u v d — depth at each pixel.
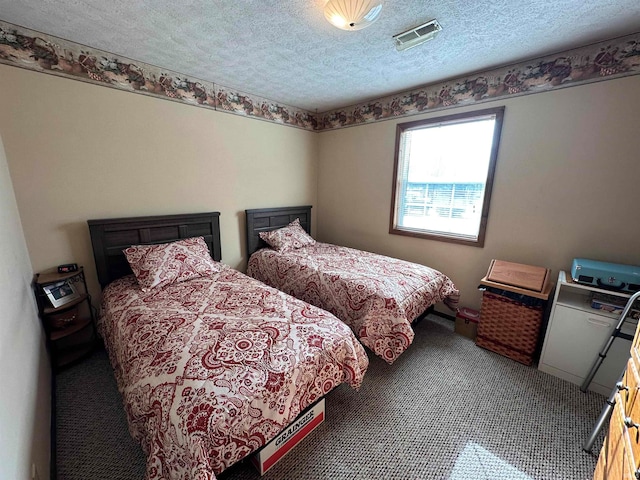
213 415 1.02
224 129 2.86
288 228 3.46
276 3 1.47
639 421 0.82
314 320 1.64
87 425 1.57
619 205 1.93
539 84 2.13
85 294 2.10
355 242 3.67
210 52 2.05
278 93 2.97
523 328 2.11
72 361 2.04
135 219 2.34
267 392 1.17
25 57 1.78
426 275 2.49
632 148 1.84
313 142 3.82
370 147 3.32
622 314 1.60
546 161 2.18
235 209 3.11
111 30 1.76
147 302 1.86
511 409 1.71
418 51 2.00
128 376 1.31
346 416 1.65
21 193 1.86
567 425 1.60
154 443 1.03
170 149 2.51
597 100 1.92
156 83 2.34
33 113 1.85
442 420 1.63
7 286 1.17
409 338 1.93
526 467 1.36
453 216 2.84
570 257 2.17
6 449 0.80
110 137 2.18
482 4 1.47
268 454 1.28
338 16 1.43
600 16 1.56
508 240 2.46
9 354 1.01
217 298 1.92
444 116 2.67
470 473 1.33
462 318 2.56
